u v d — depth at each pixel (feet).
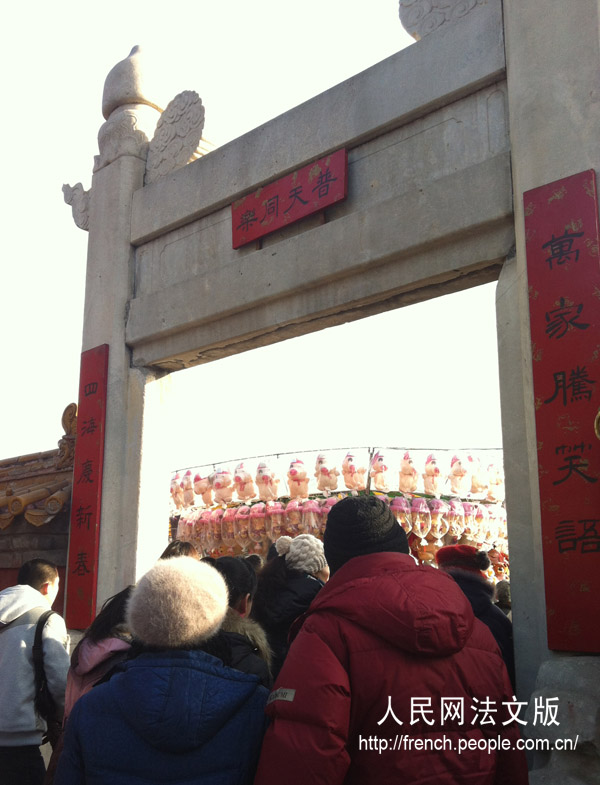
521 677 11.99
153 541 19.29
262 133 18.15
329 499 30.76
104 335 20.59
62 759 5.92
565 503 11.55
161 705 5.64
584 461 11.47
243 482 32.07
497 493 30.78
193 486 33.65
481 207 13.96
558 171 12.60
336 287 16.25
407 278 15.10
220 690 5.85
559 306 12.13
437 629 5.84
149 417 19.86
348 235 15.90
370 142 16.29
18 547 22.11
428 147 15.30
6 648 11.30
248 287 17.56
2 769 10.99
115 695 5.88
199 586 6.18
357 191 16.33
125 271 20.75
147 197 20.75
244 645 7.84
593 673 10.55
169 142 20.74
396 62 15.90
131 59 22.12
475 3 14.93
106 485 19.71
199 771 5.59
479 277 14.70
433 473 30.12
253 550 32.12
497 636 11.75
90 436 20.22
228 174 18.72
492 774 6.07
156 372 20.31
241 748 5.79
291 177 17.38
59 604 20.81
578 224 12.16
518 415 12.97
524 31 13.52
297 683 5.78
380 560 6.43
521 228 13.03
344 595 6.17
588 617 11.02
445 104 15.15
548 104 12.94
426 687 5.87
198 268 19.27
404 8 16.08
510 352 13.28
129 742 5.66
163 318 19.38
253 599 10.80
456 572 12.06
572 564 11.32
